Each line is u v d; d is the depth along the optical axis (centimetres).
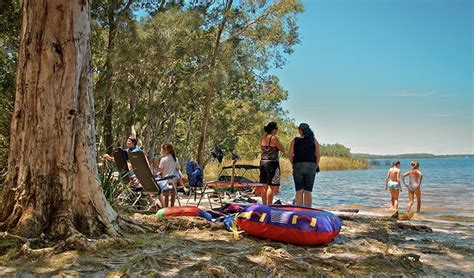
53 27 452
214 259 402
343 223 669
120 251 427
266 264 388
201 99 2441
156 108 1995
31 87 454
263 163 725
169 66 2011
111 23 1717
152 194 783
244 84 2689
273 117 2802
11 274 349
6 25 1158
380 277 374
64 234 438
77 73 462
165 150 810
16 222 439
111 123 1759
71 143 459
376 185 2212
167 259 390
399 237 580
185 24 1791
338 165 4716
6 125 867
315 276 365
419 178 1122
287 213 502
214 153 1101
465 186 2103
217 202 1012
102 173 688
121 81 1694
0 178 638
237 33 2173
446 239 584
